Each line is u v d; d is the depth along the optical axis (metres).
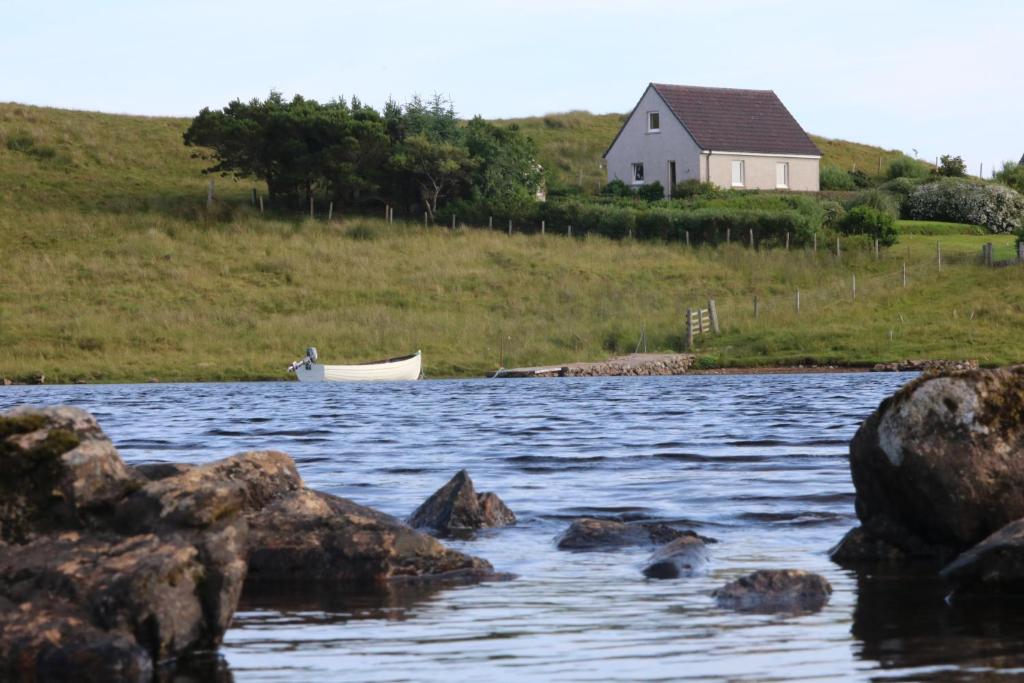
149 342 93.12
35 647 13.28
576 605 16.83
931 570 18.88
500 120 199.00
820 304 99.69
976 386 19.69
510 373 85.75
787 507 25.34
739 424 45.66
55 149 146.88
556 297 105.94
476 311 102.75
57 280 106.06
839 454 34.66
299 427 47.00
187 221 124.38
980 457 19.25
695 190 141.25
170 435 43.50
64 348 90.69
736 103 152.50
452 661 13.83
